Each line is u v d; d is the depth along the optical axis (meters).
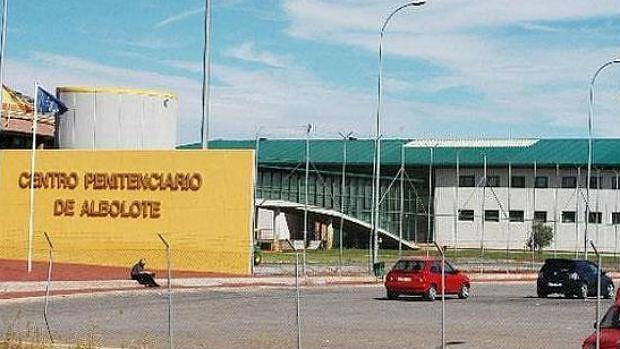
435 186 97.31
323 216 83.94
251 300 32.47
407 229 94.88
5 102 64.81
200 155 48.72
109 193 50.22
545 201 93.00
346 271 49.66
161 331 21.72
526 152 94.94
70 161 51.00
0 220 51.84
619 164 89.25
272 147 103.06
